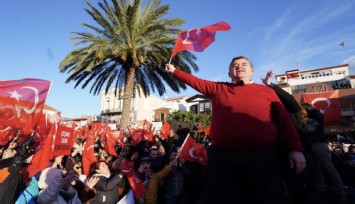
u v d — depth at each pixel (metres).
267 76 3.11
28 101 3.56
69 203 3.31
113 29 14.84
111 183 3.87
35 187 3.16
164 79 17.33
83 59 13.83
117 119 49.47
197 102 45.38
